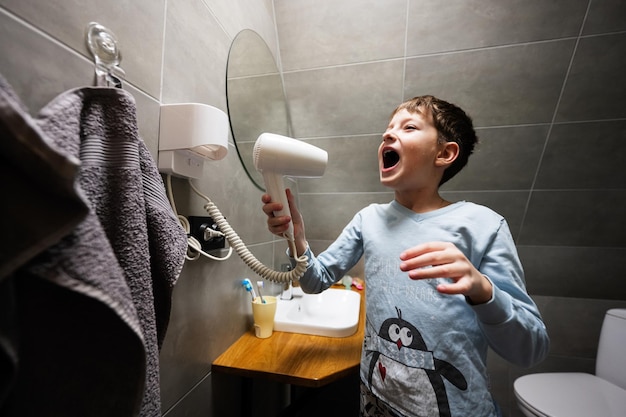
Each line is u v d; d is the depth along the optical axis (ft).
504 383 4.31
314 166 1.71
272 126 3.05
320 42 3.12
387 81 3.24
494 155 3.51
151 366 0.91
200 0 1.72
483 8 2.66
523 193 3.73
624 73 2.72
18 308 0.65
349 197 4.27
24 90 0.81
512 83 3.01
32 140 0.52
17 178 0.54
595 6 2.49
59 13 0.90
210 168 1.85
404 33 2.92
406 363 1.66
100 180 0.81
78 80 0.97
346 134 3.73
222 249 2.01
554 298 4.31
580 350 4.21
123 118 0.87
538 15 2.62
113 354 0.74
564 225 3.84
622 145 3.11
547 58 2.81
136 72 1.22
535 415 2.85
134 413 0.73
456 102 3.26
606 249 3.83
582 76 2.83
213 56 1.88
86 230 0.66
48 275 0.59
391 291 1.85
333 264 2.39
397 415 1.64
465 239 1.74
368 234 2.19
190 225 1.63
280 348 2.19
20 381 0.67
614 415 2.76
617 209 3.53
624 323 3.38
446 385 1.55
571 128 3.15
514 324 1.36
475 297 1.34
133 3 1.20
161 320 1.06
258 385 2.85
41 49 0.85
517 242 4.16
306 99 3.53
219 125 1.43
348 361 2.02
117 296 0.68
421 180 1.92
